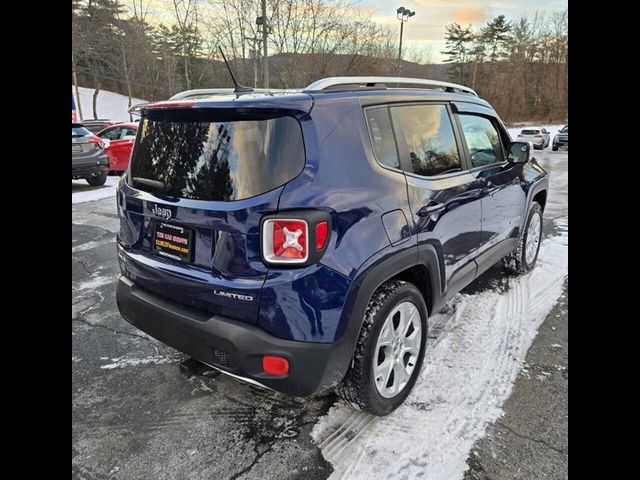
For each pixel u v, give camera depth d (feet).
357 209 6.55
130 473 6.63
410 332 7.98
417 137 8.41
